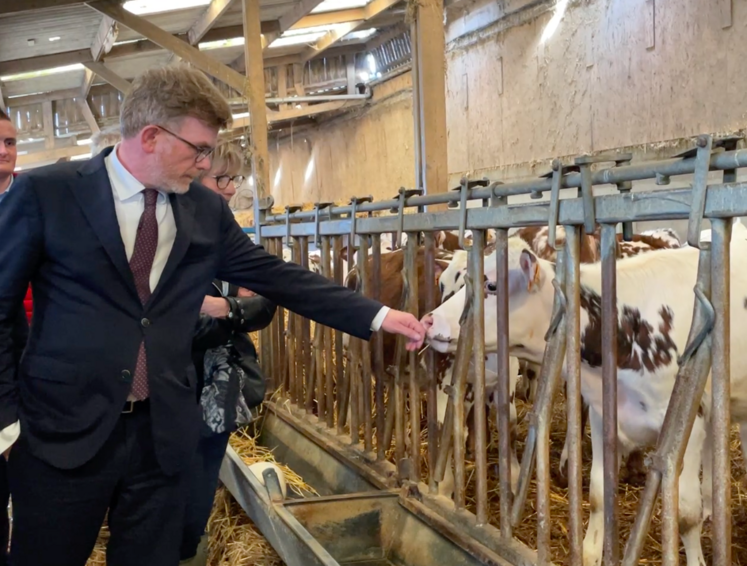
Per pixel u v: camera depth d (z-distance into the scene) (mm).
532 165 7871
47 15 7242
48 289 1679
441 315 2514
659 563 2479
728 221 1522
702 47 5605
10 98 11945
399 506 2697
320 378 3777
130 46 9375
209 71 5824
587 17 6844
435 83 3990
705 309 1578
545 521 2074
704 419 2049
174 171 1679
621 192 1851
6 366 1650
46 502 1685
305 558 2107
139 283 1728
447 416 2557
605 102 6723
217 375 2383
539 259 2467
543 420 2055
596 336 2232
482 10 8602
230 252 2021
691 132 5789
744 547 2584
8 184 2756
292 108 12477
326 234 3500
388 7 9125
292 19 8547
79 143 12406
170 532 1828
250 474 2795
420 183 4211
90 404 1683
